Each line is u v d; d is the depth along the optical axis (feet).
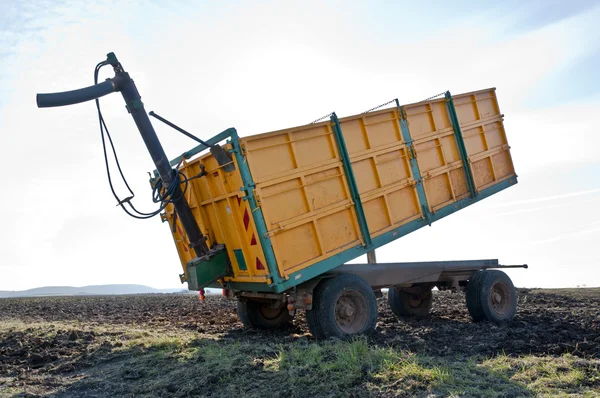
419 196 27.86
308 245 23.15
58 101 21.89
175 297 66.74
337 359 17.35
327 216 23.94
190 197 26.48
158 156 24.35
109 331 28.35
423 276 27.78
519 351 19.71
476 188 30.91
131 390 16.85
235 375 17.17
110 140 24.04
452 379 14.89
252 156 21.94
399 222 26.81
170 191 24.48
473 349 20.45
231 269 25.13
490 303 28.58
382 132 26.78
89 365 21.04
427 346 21.44
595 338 21.61
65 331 27.81
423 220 27.86
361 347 18.40
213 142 23.08
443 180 29.45
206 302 52.19
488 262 31.09
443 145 29.66
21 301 67.72
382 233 25.91
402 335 24.62
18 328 29.63
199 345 22.97
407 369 15.74
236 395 15.38
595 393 13.70
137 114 23.94
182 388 16.37
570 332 23.43
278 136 22.77
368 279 25.57
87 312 46.09
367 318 23.88
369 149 25.89
